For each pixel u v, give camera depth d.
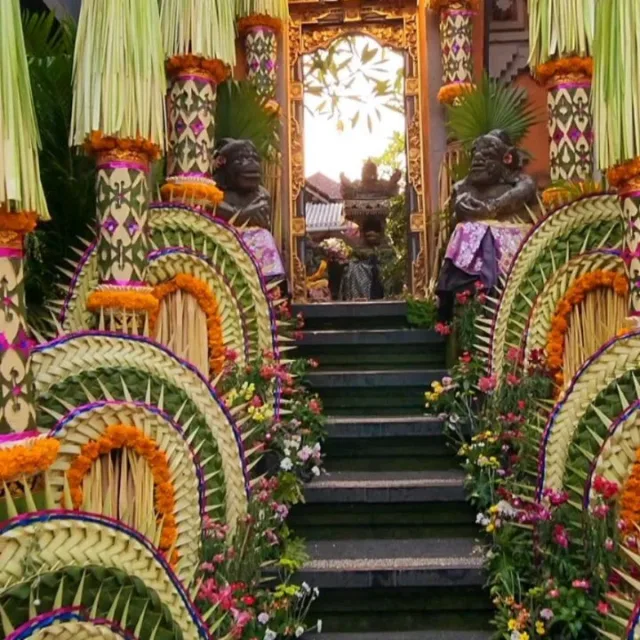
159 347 2.86
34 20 4.06
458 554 3.18
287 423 3.64
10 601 1.77
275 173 5.91
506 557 2.95
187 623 2.11
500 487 3.25
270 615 2.77
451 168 5.23
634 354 2.74
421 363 4.79
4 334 2.14
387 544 3.32
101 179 3.17
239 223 4.48
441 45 6.17
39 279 3.95
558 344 3.49
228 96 4.69
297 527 3.42
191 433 2.86
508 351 3.70
